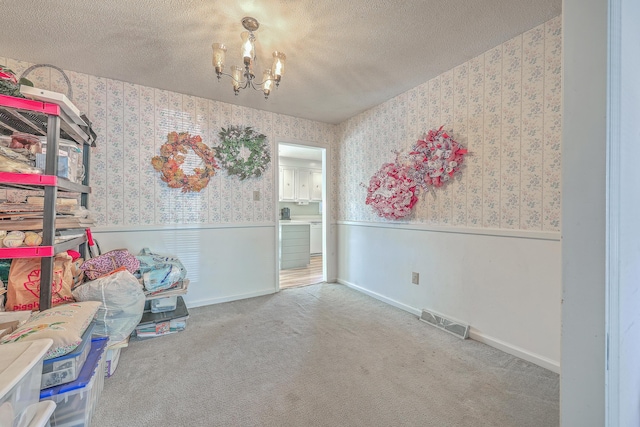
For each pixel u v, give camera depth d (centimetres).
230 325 244
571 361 68
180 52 208
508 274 197
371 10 163
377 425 131
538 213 181
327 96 289
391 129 295
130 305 176
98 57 215
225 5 159
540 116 178
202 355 192
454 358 189
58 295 159
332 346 206
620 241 64
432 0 154
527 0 154
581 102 65
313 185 649
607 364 62
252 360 186
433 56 213
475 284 218
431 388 158
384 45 198
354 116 351
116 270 185
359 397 150
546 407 142
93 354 143
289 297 325
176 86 267
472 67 216
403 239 284
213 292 304
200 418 134
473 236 219
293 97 291
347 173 368
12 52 207
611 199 62
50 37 189
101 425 129
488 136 207
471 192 220
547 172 176
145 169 268
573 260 67
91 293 166
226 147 308
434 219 251
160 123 273
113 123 254
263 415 137
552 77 172
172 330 228
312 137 369
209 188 301
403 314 271
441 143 236
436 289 249
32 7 159
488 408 142
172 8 161
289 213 616
